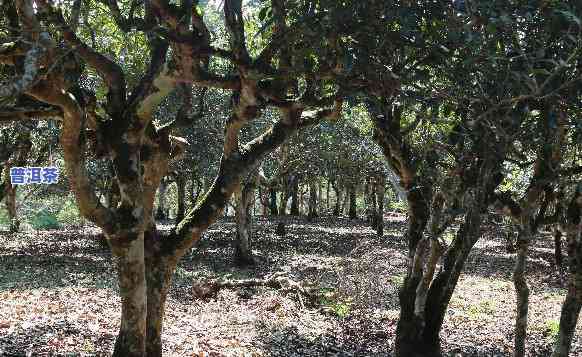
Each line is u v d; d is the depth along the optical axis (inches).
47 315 409.7
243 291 537.3
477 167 283.0
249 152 274.7
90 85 413.7
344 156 1024.2
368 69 160.9
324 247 942.4
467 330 444.1
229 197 273.1
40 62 184.2
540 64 149.9
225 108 808.9
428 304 336.5
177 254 270.8
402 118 337.4
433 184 312.2
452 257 337.1
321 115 285.6
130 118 239.5
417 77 163.6
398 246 964.0
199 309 472.1
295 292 531.5
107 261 743.1
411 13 143.0
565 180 227.3
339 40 163.9
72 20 218.4
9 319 386.3
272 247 931.3
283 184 1144.2
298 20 164.4
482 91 152.3
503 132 161.5
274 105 243.1
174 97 621.9
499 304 553.0
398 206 1180.5
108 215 238.2
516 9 131.0
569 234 228.8
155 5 195.6
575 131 163.3
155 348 272.8
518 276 234.8
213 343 361.1
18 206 1326.3
